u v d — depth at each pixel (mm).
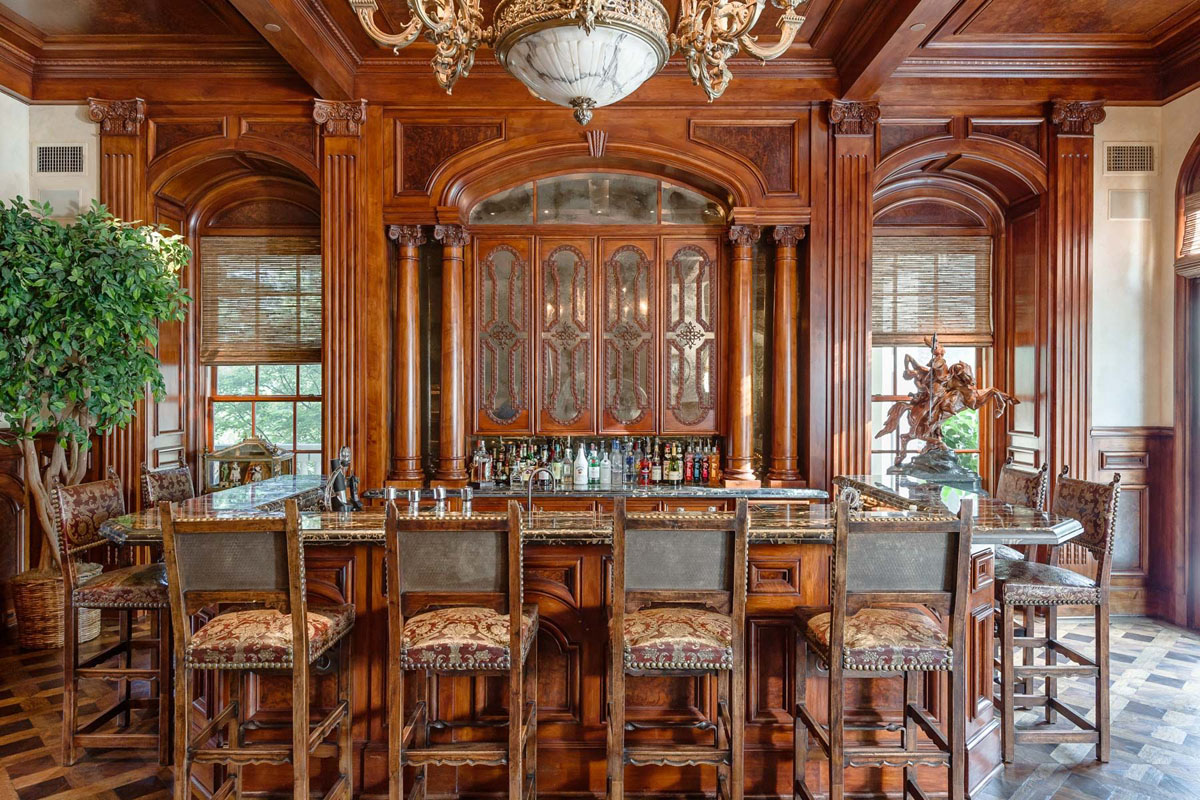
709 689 2586
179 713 2162
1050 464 4703
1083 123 4625
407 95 4520
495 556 2105
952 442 5426
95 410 3797
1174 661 3908
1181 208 4551
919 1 3400
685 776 2604
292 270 5203
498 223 4812
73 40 4305
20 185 4512
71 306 3646
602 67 2182
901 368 5375
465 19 2279
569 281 4809
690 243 4812
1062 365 4676
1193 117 4438
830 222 4551
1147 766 2824
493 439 4902
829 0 3848
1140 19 4152
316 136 4543
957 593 2154
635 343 4809
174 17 4047
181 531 2100
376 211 4520
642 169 4762
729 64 4492
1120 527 4715
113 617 4664
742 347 4617
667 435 4875
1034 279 4840
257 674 2617
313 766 2590
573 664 2609
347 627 2447
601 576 2594
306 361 5188
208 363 5184
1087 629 4461
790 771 2570
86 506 2994
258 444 4812
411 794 2354
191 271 5125
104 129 4512
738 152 4570
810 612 2488
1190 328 4523
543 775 2596
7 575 4332
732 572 2131
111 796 2607
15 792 2631
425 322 4844
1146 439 4699
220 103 4543
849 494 3055
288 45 3721
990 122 4637
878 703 2625
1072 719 2926
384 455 4543
